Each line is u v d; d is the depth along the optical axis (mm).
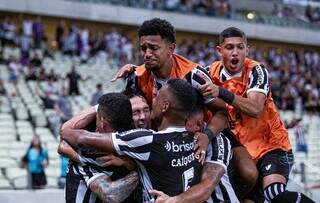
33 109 22422
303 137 22656
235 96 5973
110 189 5402
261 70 6660
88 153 5613
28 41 29750
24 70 27359
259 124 6824
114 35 33562
